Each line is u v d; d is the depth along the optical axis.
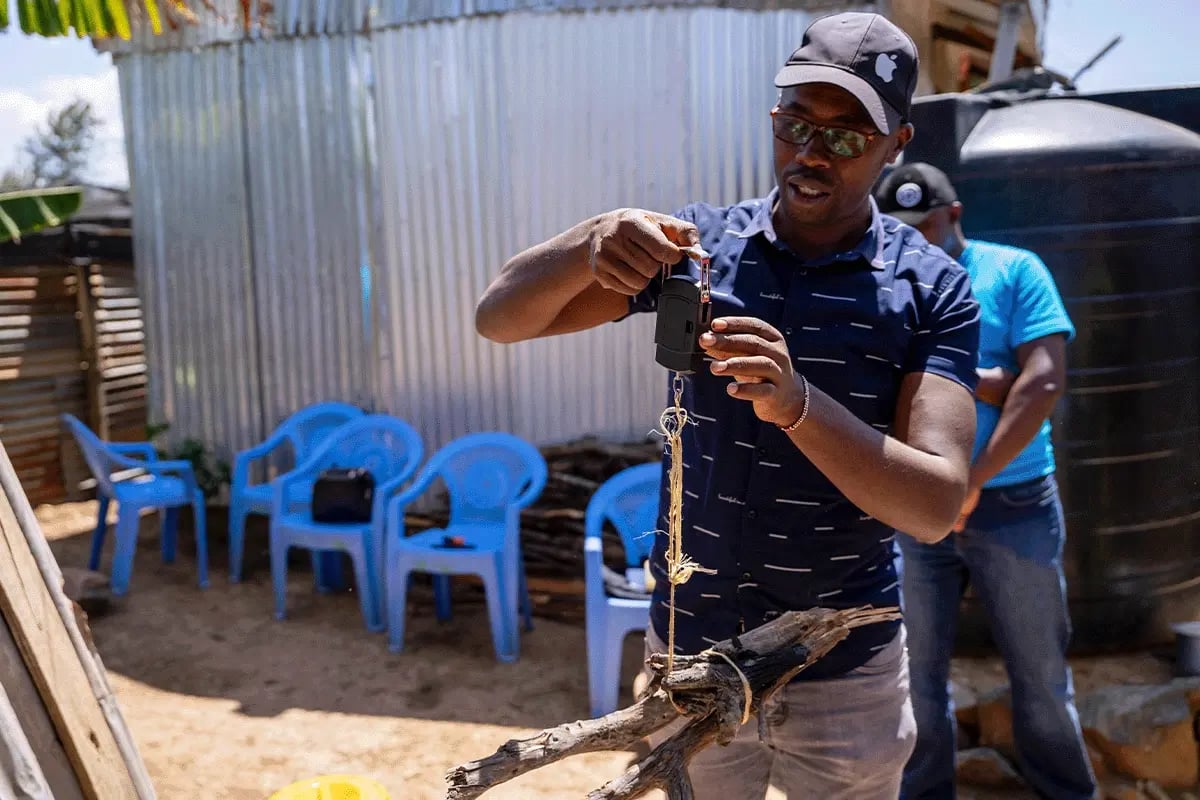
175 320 6.47
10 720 1.34
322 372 6.21
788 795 1.94
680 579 1.50
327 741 3.82
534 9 5.60
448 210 5.87
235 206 6.25
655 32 5.57
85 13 3.59
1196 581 4.41
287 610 5.29
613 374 5.80
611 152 5.66
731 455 1.77
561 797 3.42
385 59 5.85
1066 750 3.05
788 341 1.75
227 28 6.05
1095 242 4.02
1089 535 4.21
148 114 6.32
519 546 5.09
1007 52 5.48
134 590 5.54
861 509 1.73
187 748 3.72
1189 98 4.37
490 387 5.95
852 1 5.53
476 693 4.29
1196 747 3.53
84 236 7.62
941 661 3.01
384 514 5.06
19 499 1.49
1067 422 4.14
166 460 6.58
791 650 1.56
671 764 1.43
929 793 3.04
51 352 7.57
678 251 1.49
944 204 2.92
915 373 1.72
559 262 1.73
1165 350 4.15
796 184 1.69
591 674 4.07
